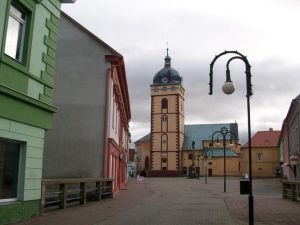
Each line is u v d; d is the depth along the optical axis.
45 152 24.11
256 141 86.88
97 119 24.33
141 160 105.50
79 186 19.95
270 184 49.69
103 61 25.06
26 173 13.14
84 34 25.48
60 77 24.94
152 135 98.81
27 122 13.12
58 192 15.86
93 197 20.83
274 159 84.81
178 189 37.00
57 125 24.38
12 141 12.75
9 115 12.08
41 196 14.12
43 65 14.26
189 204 20.39
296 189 22.66
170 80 99.62
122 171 39.84
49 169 23.94
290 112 42.47
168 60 102.38
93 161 23.83
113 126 27.09
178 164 96.50
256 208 18.48
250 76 11.66
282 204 20.64
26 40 13.24
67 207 16.83
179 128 98.12
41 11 14.12
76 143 24.14
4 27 11.86
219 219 14.49
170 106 98.62
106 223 13.02
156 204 20.17
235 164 96.25
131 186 42.28
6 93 11.77
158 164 97.62
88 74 24.95
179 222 13.55
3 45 11.81
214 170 96.56
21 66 12.78
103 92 24.67
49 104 14.50
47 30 14.54
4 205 11.84
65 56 25.22
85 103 24.58
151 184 48.66
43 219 13.13
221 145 98.88
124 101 36.31
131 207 18.22
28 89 13.25
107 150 24.08
